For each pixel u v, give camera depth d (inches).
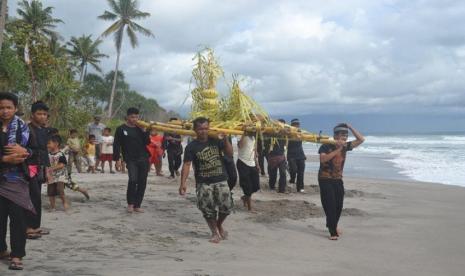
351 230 296.2
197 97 308.5
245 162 335.6
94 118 634.2
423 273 202.5
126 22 1950.1
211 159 243.1
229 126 275.7
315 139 275.0
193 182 519.8
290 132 278.7
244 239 257.3
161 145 583.5
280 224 305.3
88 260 195.0
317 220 325.4
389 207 400.8
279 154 448.5
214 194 243.4
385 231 295.4
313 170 868.6
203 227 284.2
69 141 609.9
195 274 179.6
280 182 450.3
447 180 720.3
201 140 245.4
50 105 778.2
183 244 237.8
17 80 792.3
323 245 253.4
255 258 217.5
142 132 313.3
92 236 241.4
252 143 335.3
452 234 288.4
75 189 330.6
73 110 813.9
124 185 462.3
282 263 209.3
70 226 262.4
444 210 388.2
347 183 593.3
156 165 584.4
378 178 723.4
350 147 271.4
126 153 312.8
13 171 177.5
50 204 316.2
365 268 207.3
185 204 363.9
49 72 852.6
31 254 200.7
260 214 333.4
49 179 239.8
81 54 2158.0
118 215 301.6
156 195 408.8
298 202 391.2
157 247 228.4
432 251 243.9
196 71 310.0
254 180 338.3
